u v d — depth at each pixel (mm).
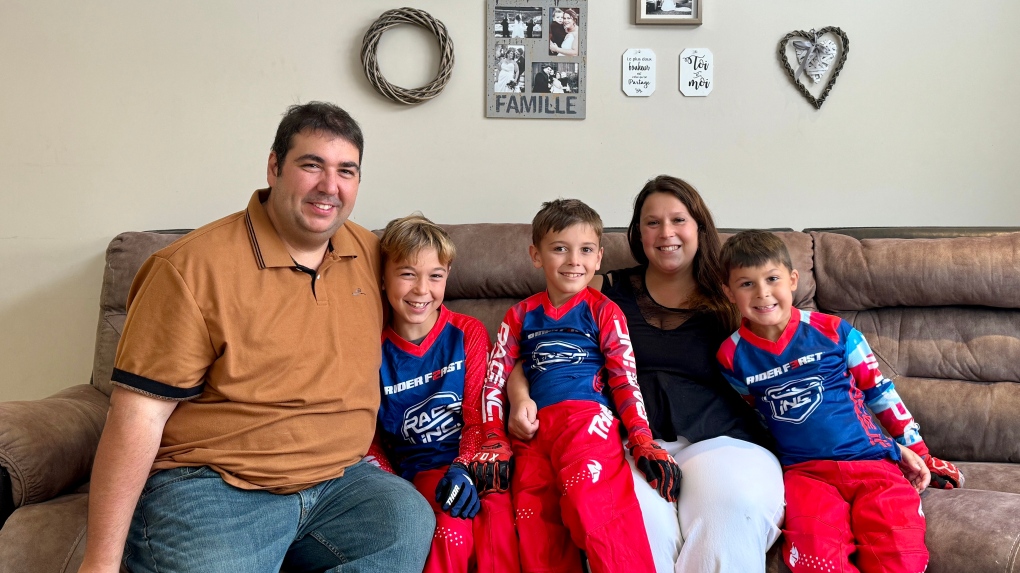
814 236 2020
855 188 2379
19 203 2275
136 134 2281
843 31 2316
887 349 1894
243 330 1302
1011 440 1732
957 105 2346
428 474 1562
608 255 1984
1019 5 2303
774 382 1594
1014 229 1990
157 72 2270
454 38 2305
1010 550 1216
